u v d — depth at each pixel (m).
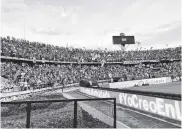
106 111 9.46
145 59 50.66
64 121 7.61
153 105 8.76
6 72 23.00
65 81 30.12
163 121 7.26
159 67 48.91
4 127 6.82
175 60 51.78
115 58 50.38
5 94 16.09
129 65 50.41
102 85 31.00
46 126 6.86
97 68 44.00
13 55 26.94
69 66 40.19
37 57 32.88
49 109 10.87
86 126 6.49
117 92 12.83
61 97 18.33
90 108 10.23
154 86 26.36
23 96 19.23
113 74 39.88
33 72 28.16
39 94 21.36
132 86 29.38
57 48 44.16
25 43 35.56
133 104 10.62
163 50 56.41
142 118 7.93
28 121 4.81
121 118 7.98
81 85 26.25
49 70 32.72
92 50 53.69
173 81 36.22
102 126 6.59
